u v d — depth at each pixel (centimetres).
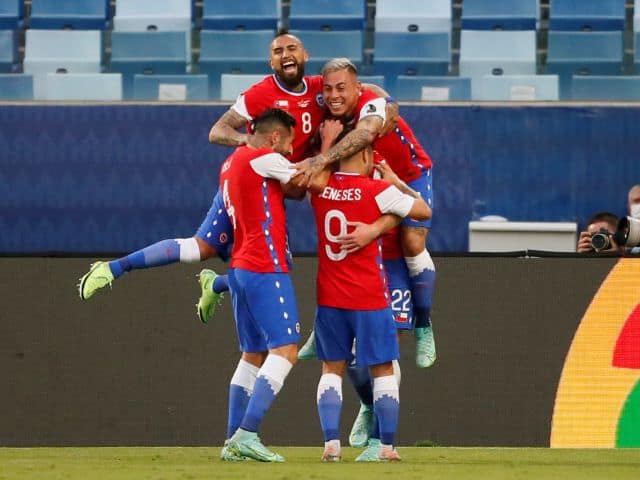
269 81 2216
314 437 2642
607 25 4409
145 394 2662
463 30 4384
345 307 1998
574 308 2630
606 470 1802
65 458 2108
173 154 3766
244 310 2062
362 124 2059
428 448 2538
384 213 1986
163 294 2672
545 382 2627
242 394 2130
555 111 3753
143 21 4475
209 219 2203
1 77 4100
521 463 1981
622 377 2609
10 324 2675
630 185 3756
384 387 2038
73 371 2669
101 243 3766
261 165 1978
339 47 4328
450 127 3741
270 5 4478
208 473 1681
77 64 4353
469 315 2641
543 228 3675
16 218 3762
